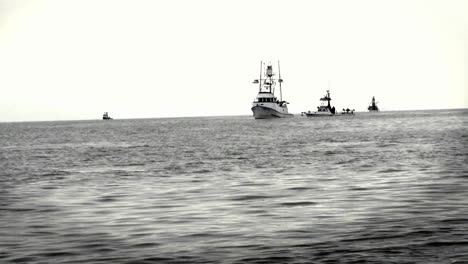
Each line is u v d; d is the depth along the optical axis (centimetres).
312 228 2511
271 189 3941
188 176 4928
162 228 2572
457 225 2497
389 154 6881
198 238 2345
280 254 2061
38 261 2020
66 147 10181
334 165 5681
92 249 2184
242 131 15925
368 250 2091
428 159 6116
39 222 2777
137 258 2042
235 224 2644
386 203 3195
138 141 11700
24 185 4494
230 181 4484
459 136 10644
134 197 3647
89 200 3553
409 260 1947
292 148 8381
